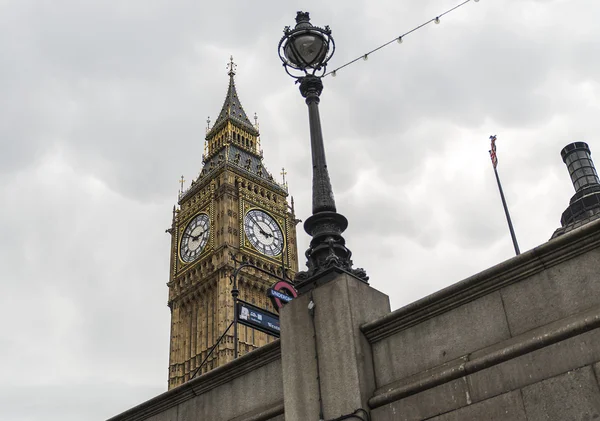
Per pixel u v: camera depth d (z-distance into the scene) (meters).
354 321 10.48
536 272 9.23
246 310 28.28
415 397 9.55
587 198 44.28
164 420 13.62
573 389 8.18
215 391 12.85
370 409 9.91
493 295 9.55
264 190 105.88
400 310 10.24
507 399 8.68
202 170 111.31
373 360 10.43
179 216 107.62
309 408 10.40
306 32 13.64
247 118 121.31
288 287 30.00
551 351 8.52
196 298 97.12
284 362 11.05
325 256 11.64
